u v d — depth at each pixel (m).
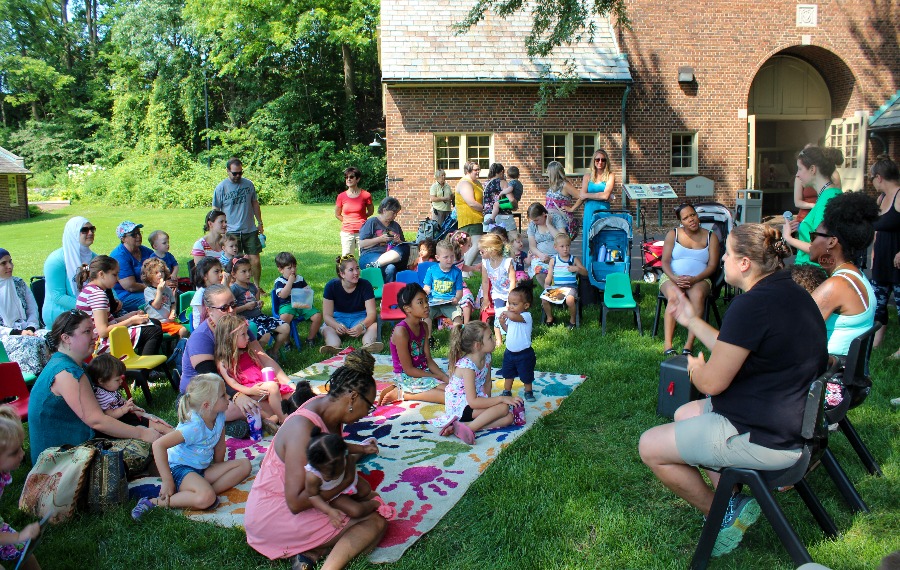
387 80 18.05
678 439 3.30
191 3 32.62
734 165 20.17
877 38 20.25
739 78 19.81
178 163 33.22
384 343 7.71
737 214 16.77
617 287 7.82
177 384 6.26
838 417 3.88
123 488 4.09
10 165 26.73
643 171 19.83
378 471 4.45
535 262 9.00
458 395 5.11
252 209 10.05
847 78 20.78
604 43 19.34
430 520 3.89
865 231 4.38
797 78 21.81
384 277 9.21
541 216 9.04
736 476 3.14
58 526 3.93
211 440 4.27
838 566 3.33
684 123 19.78
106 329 6.21
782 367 3.08
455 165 19.33
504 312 5.63
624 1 19.16
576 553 3.56
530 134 19.19
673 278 6.84
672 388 5.16
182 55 34.84
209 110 36.44
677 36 19.44
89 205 30.47
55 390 4.28
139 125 36.75
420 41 18.70
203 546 3.71
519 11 19.27
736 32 19.62
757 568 3.39
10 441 3.22
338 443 3.31
